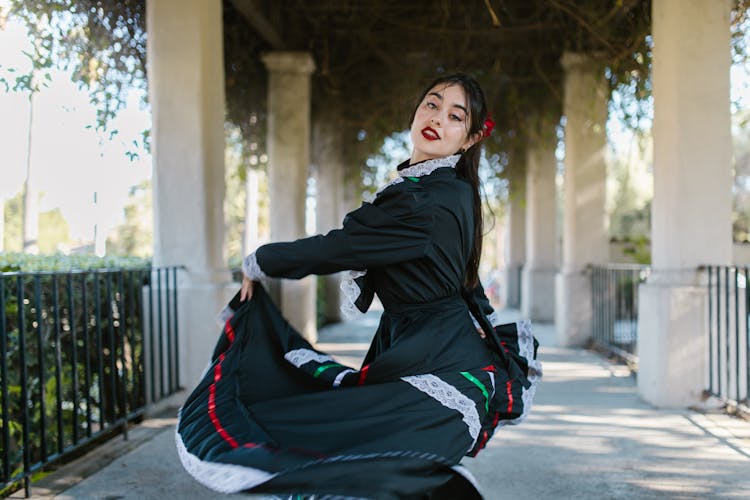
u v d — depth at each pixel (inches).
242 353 79.3
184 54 187.5
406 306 75.5
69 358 163.5
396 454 62.6
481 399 71.7
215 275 189.0
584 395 200.1
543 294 417.1
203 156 187.6
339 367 75.2
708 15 177.0
